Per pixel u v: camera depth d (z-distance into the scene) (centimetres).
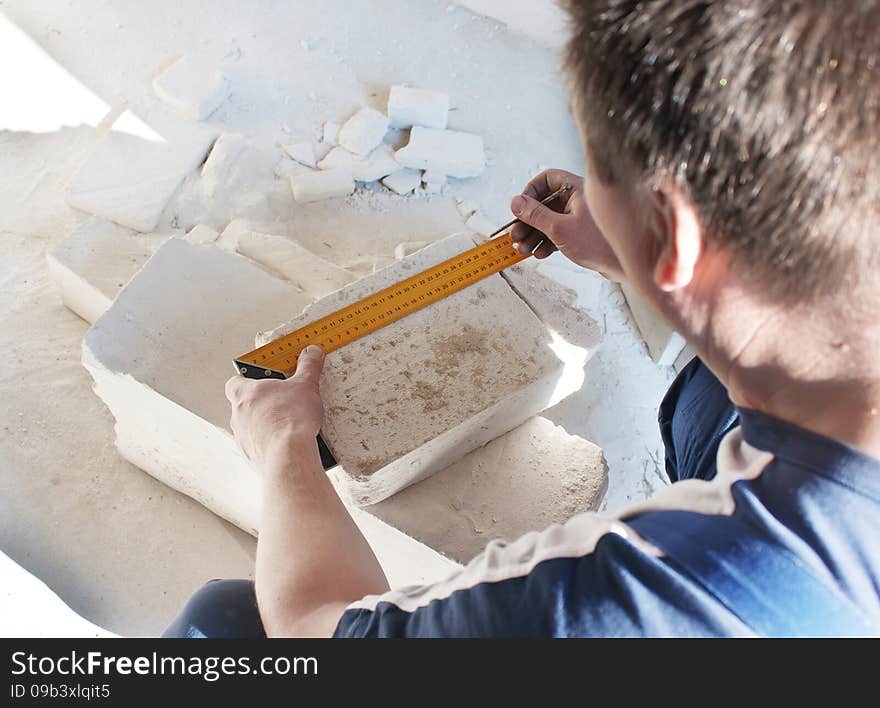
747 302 68
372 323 166
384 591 105
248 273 202
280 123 305
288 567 102
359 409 156
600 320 292
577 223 148
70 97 286
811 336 67
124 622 209
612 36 61
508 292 172
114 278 229
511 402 164
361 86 323
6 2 308
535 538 79
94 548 217
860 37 55
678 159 61
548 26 342
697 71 58
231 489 204
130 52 307
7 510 216
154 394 180
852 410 69
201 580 218
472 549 167
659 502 76
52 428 232
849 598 64
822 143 57
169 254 198
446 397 159
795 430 70
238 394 141
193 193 274
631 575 69
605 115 65
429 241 294
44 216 267
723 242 65
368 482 154
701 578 67
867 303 63
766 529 66
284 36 327
